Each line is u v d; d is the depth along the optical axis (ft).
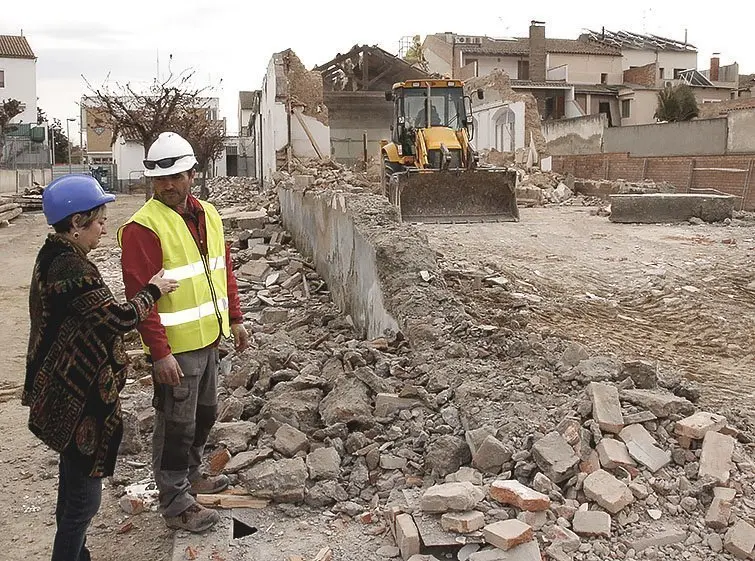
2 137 143.84
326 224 35.96
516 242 41.50
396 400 17.26
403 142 58.90
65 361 11.20
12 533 14.94
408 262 24.58
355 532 13.64
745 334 26.63
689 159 76.89
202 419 14.55
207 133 101.09
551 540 12.38
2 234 70.08
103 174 162.50
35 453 18.70
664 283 32.48
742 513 13.26
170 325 13.33
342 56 109.60
